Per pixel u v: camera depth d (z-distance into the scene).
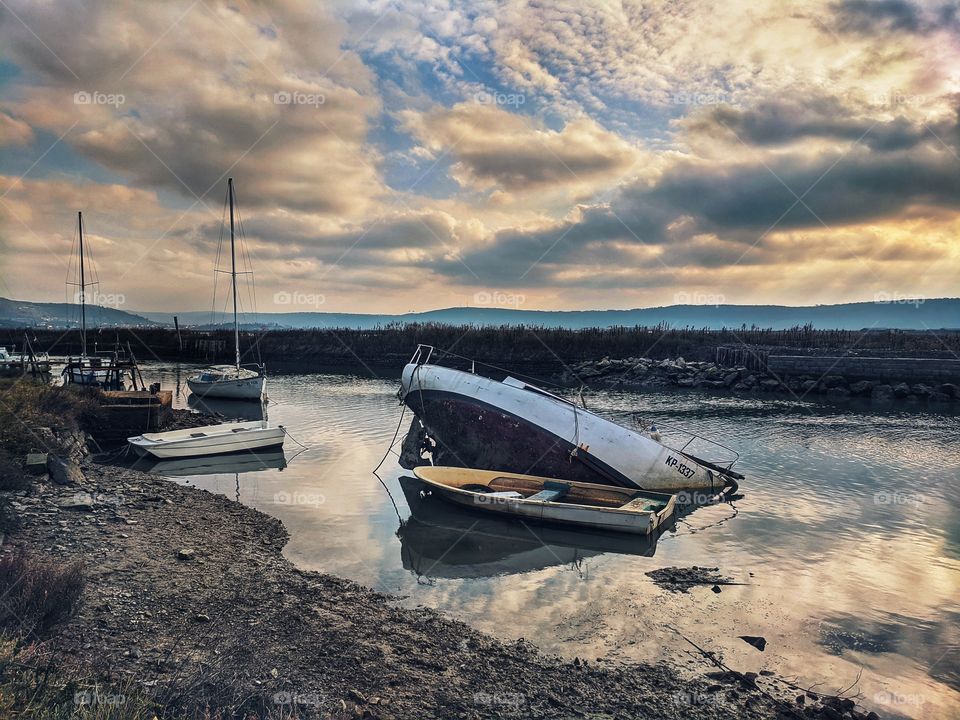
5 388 21.61
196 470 19.50
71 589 8.20
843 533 13.98
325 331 81.50
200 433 22.17
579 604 10.11
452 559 12.14
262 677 7.20
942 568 11.85
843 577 11.38
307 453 22.56
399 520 14.54
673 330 73.50
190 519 13.61
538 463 18.06
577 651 8.54
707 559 12.36
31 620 7.36
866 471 20.09
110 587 9.38
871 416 32.75
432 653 8.27
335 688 7.16
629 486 17.30
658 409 35.47
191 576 10.23
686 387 47.97
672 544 13.23
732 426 29.27
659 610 9.90
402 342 74.06
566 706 7.18
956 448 23.98
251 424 24.66
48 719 5.17
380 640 8.53
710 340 68.44
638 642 8.82
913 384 41.69
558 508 13.89
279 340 80.62
